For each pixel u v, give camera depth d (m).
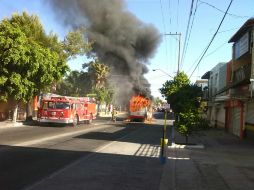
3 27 34.94
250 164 17.80
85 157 18.11
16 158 16.59
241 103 33.06
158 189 12.03
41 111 40.03
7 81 35.41
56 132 31.66
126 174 14.30
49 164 15.58
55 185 11.68
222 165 17.23
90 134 31.47
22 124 39.09
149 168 15.94
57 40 47.12
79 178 13.01
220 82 47.97
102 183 12.40
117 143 25.36
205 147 25.03
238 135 34.69
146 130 40.94
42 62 37.56
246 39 30.52
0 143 21.55
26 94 37.28
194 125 25.83
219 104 48.28
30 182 11.94
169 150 22.70
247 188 12.38
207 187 12.43
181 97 26.81
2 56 34.34
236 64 36.81
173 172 15.12
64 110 39.84
